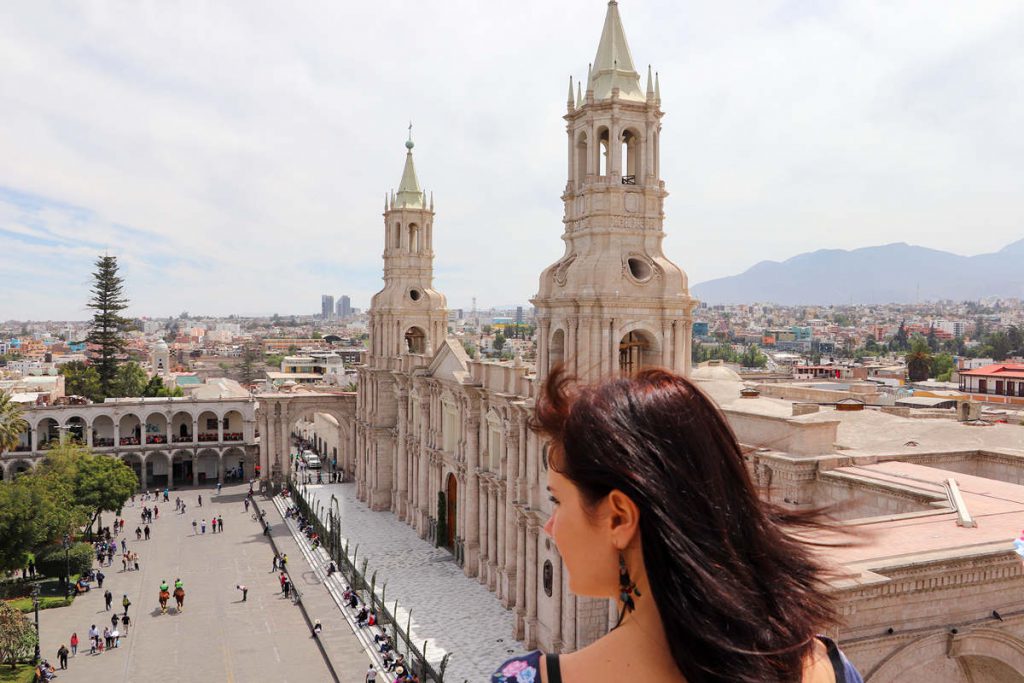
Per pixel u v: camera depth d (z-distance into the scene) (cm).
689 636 463
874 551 2822
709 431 516
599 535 505
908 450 4881
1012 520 3284
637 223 5625
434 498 9681
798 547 546
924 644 2692
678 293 5588
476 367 8100
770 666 473
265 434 13225
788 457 4438
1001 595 2850
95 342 16500
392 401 11594
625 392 533
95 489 10019
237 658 6688
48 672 6200
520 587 6600
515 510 6919
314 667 6512
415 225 11581
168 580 8819
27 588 8469
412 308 11400
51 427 13500
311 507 11656
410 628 6894
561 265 5831
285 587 8319
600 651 517
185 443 13925
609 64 5628
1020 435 5172
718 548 473
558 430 559
